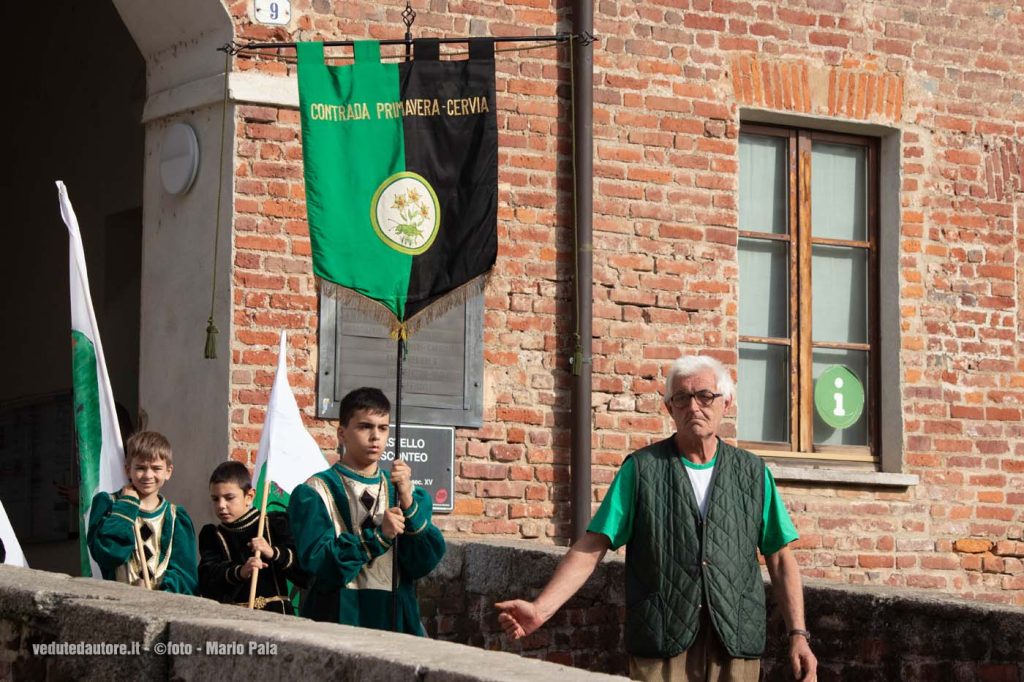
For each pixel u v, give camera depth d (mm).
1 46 18781
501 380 12469
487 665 4848
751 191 13797
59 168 17359
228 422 11508
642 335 12953
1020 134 14484
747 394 13633
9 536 9125
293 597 9477
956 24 14305
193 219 12031
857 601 8680
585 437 12539
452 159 8867
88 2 17031
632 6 13125
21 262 17984
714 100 13352
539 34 12727
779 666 8953
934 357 13977
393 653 4973
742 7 13516
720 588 7117
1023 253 14391
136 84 16016
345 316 11953
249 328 11648
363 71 8906
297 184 11867
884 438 13914
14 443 17688
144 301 12445
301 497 7656
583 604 10172
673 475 7246
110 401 9406
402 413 12109
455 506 12258
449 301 8789
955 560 13836
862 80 13883
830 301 14000
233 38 11789
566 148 12789
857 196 14172
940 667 8242
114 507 8648
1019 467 14164
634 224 13000
